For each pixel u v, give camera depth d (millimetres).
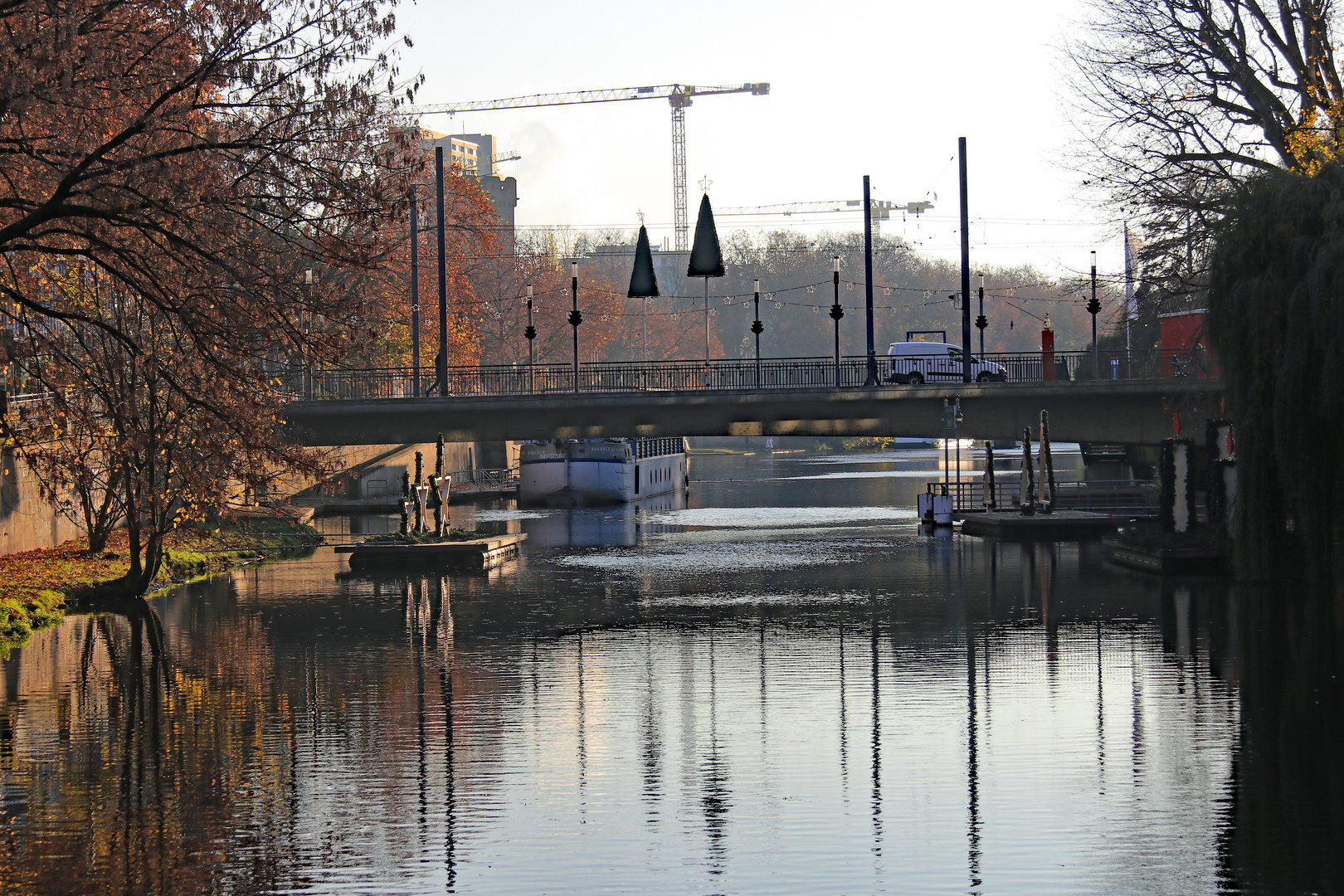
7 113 22203
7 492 40344
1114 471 79312
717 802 16422
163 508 36094
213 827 15578
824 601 34625
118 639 29344
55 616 32188
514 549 51156
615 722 20734
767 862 14297
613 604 34781
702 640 28547
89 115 23719
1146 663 24891
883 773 17625
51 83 22125
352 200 24156
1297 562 32906
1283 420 31281
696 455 158500
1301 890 13359
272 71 24031
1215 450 39531
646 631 29953
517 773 17797
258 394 27844
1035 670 24391
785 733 19906
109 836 15234
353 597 36750
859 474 110125
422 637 29391
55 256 28844
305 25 24281
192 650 27859
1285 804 16141
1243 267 33000
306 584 40094
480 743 19469
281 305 24250
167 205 23062
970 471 109938
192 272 24484
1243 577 33406
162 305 24172
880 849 14672
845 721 20594
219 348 24875
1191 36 44375
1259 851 14500
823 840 14977
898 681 23609
